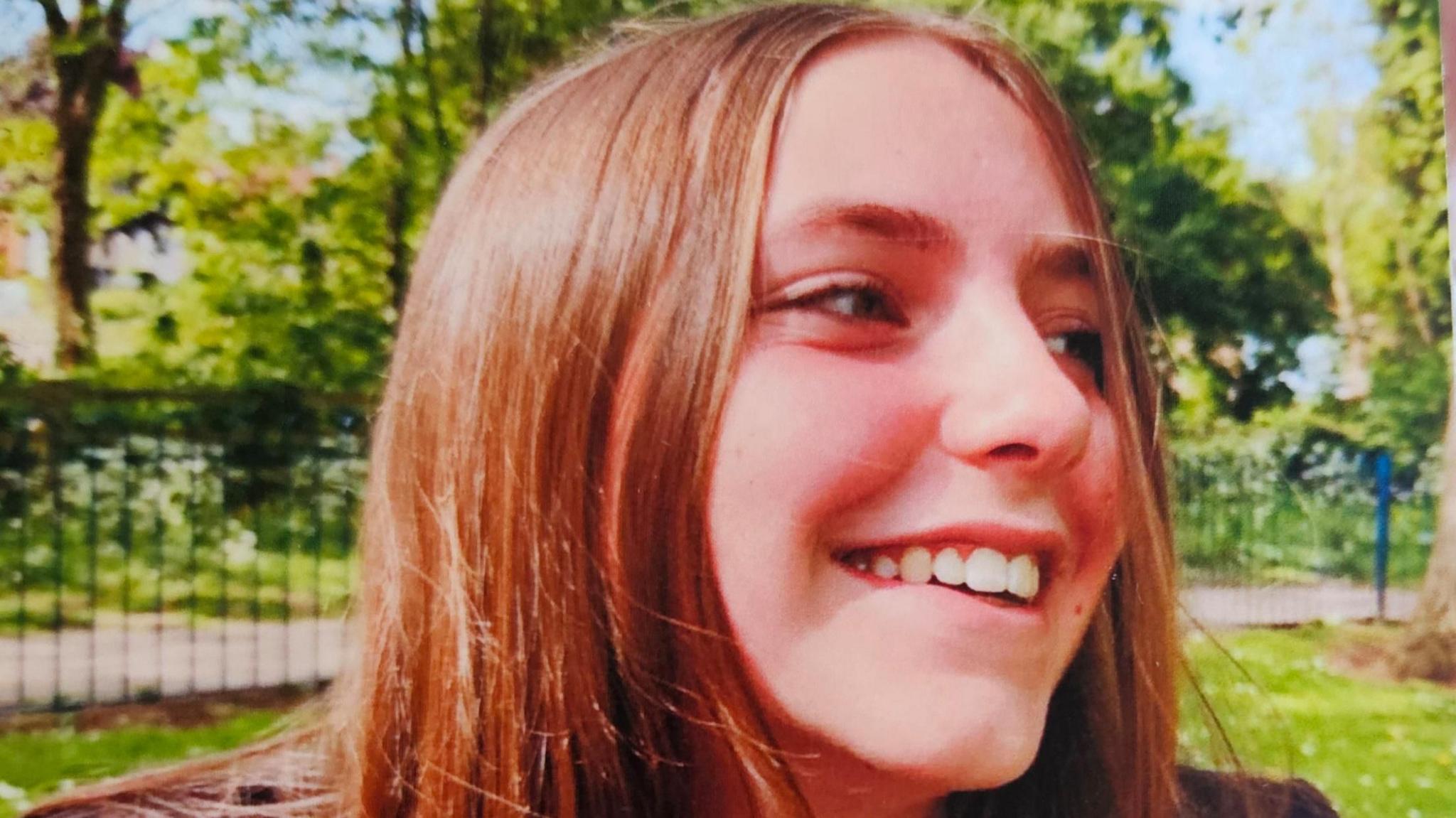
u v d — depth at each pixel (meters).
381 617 0.35
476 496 0.34
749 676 0.33
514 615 0.33
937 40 0.36
